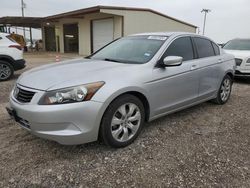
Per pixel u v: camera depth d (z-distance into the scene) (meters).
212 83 5.15
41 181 2.78
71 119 3.00
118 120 3.39
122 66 3.69
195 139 3.85
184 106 4.52
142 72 3.65
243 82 8.96
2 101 5.73
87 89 3.07
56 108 2.95
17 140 3.68
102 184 2.75
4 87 7.39
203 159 3.26
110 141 3.35
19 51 8.90
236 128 4.32
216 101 5.61
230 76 5.86
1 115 4.70
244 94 6.90
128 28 18.34
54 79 3.24
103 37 20.06
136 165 3.11
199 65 4.66
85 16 21.47
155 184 2.75
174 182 2.79
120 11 17.66
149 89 3.69
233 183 2.79
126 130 3.51
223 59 5.46
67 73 3.43
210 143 3.72
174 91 4.16
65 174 2.90
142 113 3.70
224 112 5.16
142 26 19.05
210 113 5.07
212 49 5.30
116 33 18.62
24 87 3.28
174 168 3.05
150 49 4.16
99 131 3.27
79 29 22.88
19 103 3.23
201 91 4.86
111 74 3.39
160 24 20.11
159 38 4.41
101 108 3.13
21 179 2.80
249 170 3.03
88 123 3.08
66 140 3.03
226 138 3.91
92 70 3.50
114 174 2.92
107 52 4.62
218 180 2.83
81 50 23.09
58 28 27.27
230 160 3.25
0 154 3.29
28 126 3.19
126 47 4.49
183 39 4.59
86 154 3.33
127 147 3.55
